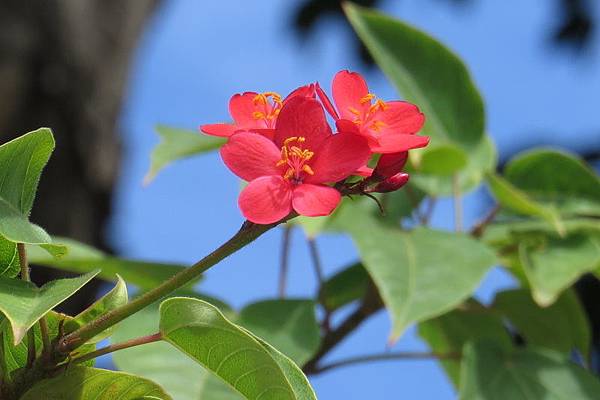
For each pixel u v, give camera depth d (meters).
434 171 0.61
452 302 0.55
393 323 0.54
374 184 0.45
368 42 0.63
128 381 0.45
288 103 0.45
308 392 0.44
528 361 0.58
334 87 0.46
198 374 0.53
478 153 0.63
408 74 0.63
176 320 0.44
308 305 0.56
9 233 0.44
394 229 0.58
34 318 0.43
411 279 0.56
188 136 0.62
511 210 0.63
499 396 0.57
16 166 0.45
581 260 0.59
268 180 0.44
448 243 0.57
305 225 0.57
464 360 0.57
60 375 0.45
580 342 0.62
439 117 0.63
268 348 0.45
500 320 0.62
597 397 0.57
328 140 0.44
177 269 0.58
